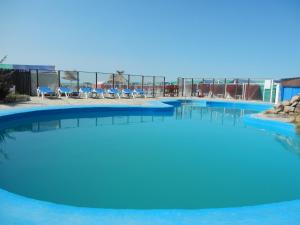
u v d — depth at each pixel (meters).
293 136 8.19
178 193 3.67
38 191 3.59
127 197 3.49
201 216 2.29
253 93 22.05
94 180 4.05
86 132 8.09
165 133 8.39
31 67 21.14
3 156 5.22
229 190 3.83
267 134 8.52
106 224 2.14
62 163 4.86
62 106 11.43
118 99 17.64
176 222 2.19
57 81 17.23
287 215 2.36
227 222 2.21
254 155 5.85
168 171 4.61
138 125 9.94
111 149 6.05
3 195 2.62
